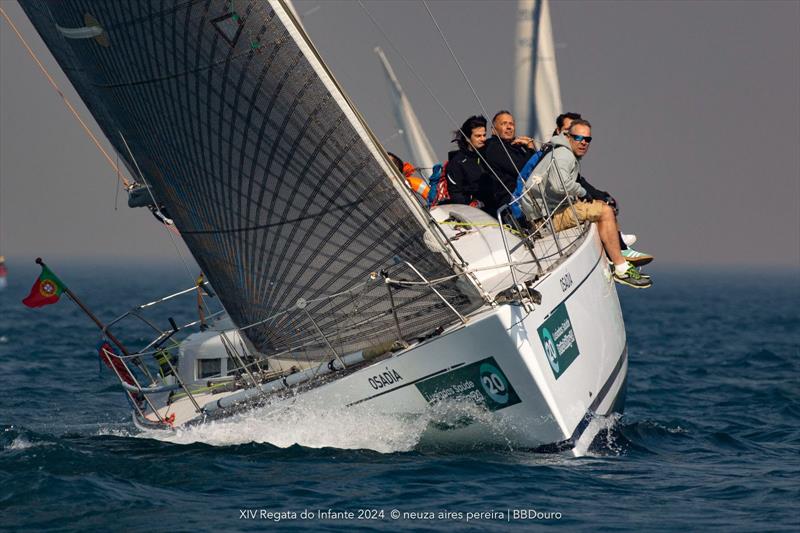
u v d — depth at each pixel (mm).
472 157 41188
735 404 54781
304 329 36281
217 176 34344
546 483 31453
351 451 34688
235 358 39406
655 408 52906
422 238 32969
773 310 189000
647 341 103625
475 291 32906
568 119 42281
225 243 35781
